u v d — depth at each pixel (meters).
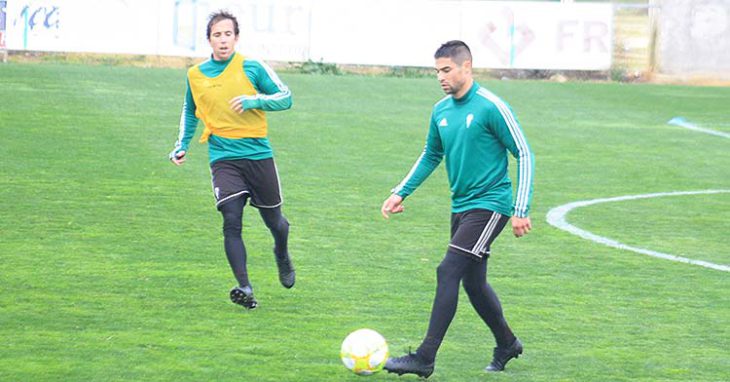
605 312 19.73
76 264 21.89
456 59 15.39
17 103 47.47
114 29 67.50
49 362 15.55
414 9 69.50
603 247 25.69
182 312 18.67
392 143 42.41
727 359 16.92
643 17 72.94
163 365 15.62
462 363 16.38
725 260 24.75
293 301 19.75
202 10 68.19
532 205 31.16
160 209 27.95
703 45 73.94
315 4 68.69
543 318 19.19
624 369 16.28
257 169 19.33
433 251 24.53
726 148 44.84
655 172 38.34
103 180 31.73
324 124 46.81
